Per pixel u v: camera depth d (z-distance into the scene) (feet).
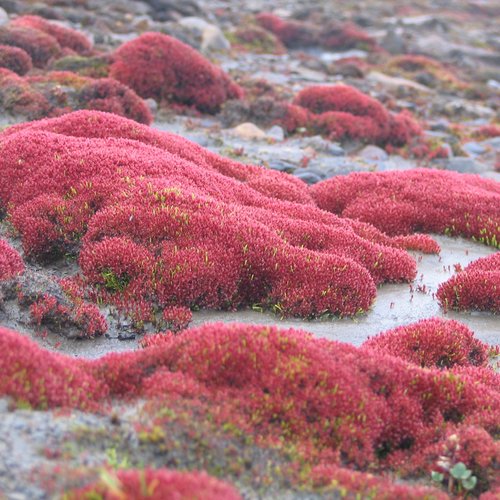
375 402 27.99
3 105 73.05
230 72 111.96
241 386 27.02
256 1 223.92
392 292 44.65
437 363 35.55
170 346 29.04
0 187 46.83
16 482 19.72
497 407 29.68
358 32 175.42
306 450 25.05
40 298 35.70
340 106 91.56
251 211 47.96
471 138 101.91
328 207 60.70
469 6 288.71
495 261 48.24
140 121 76.95
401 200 59.88
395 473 26.27
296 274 40.88
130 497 18.58
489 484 25.57
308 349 28.89
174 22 147.23
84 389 25.90
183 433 23.76
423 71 150.10
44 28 100.78
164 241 40.91
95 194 44.52
